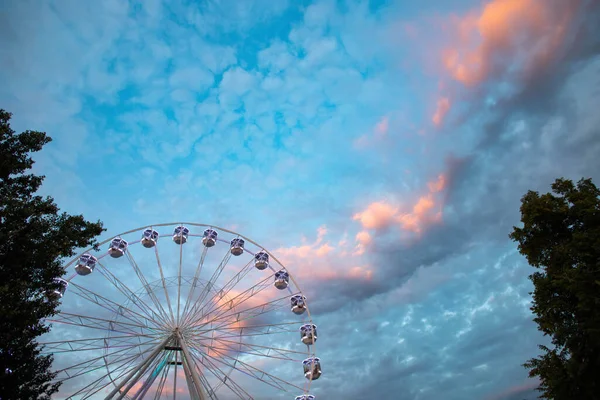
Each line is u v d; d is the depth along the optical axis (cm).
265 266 5159
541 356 2420
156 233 5106
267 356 4622
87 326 4125
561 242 2620
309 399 4441
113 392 3669
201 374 4347
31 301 2508
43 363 2734
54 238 2703
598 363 2159
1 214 2542
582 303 2206
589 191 2708
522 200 2894
